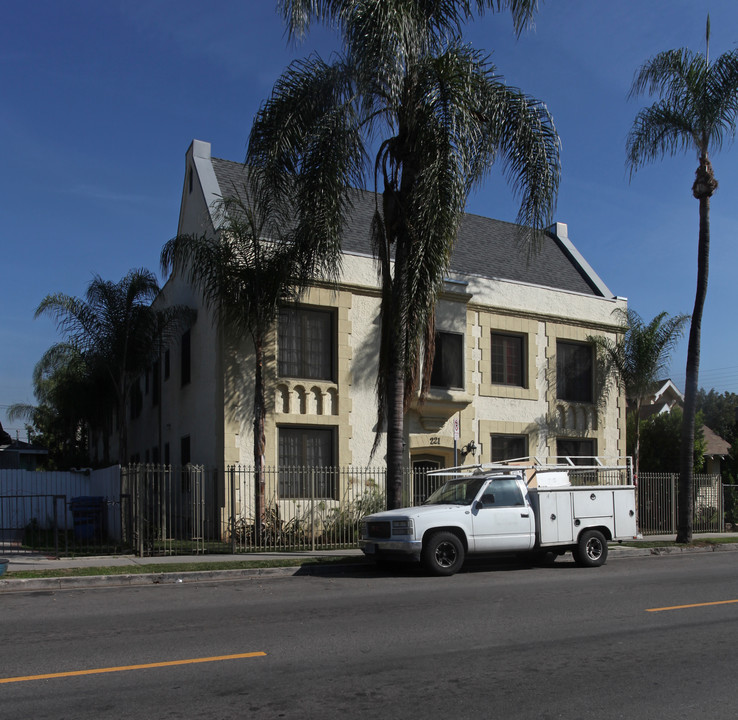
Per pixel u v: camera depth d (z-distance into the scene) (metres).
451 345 21.44
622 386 24.66
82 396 26.05
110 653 7.08
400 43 13.55
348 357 19.86
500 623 8.49
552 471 15.16
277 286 16.53
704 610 9.34
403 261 14.84
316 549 16.81
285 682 6.10
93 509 18.12
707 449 29.95
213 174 21.39
